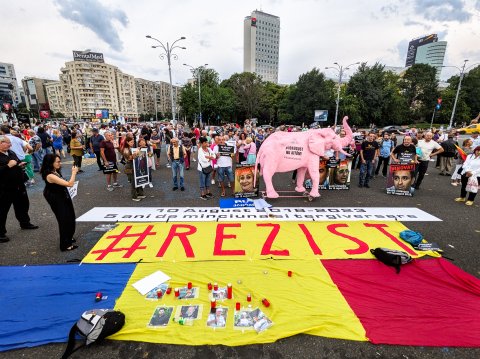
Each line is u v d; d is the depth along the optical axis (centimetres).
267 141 764
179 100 5166
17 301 347
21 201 545
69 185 459
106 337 293
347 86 4953
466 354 277
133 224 593
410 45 16850
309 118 5278
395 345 287
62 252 475
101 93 11131
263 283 387
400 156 828
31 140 1155
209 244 504
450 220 627
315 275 407
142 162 775
